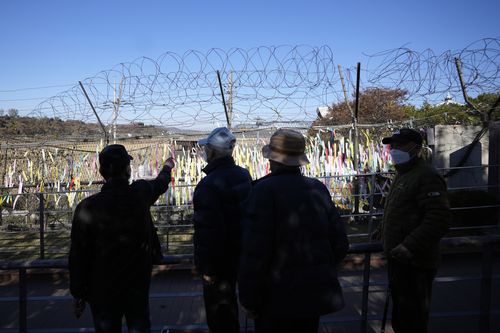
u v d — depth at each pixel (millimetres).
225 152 2742
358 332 3600
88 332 2756
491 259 2756
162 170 3021
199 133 8312
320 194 2109
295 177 2090
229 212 2633
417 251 2430
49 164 8781
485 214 6746
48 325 4102
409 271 2527
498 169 6859
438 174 2492
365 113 12828
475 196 6816
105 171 2432
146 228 2494
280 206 1997
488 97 9562
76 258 2344
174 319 4133
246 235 2012
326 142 8836
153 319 4137
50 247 6941
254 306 1986
